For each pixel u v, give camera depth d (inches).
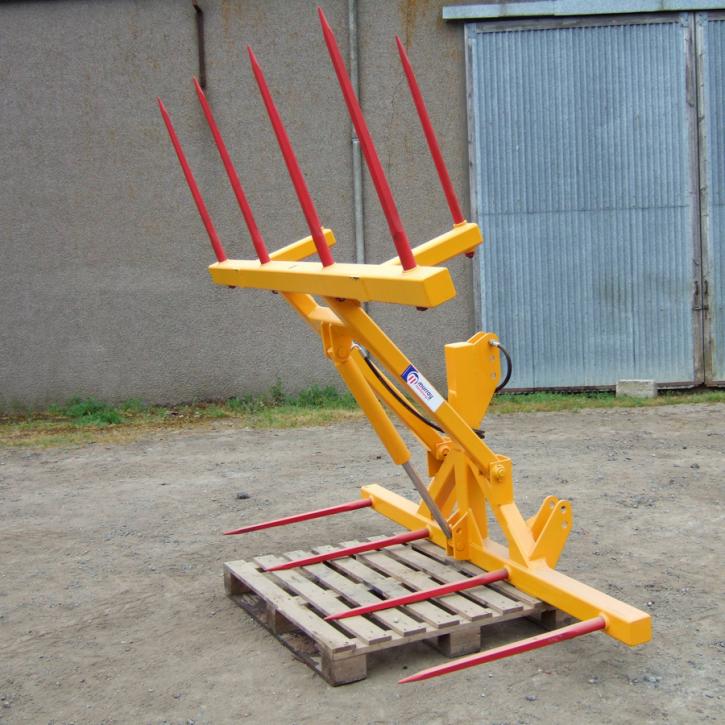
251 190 414.3
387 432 165.8
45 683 151.1
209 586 193.2
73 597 189.5
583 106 408.8
